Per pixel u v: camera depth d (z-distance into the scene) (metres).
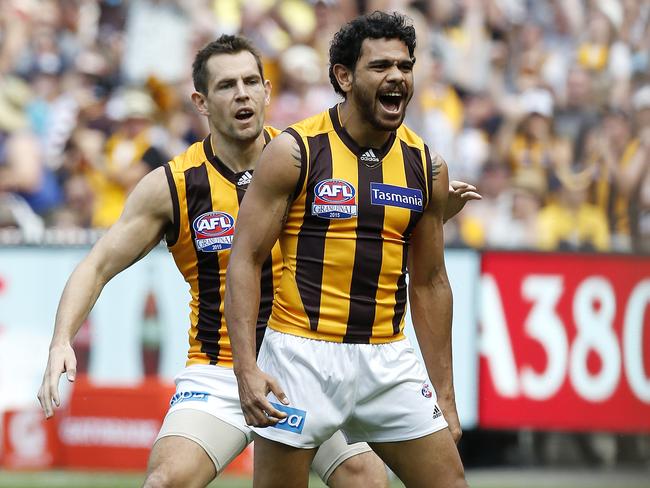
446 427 14.34
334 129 13.92
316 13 39.09
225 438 15.62
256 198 13.70
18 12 38.03
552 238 35.44
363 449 16.33
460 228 35.06
